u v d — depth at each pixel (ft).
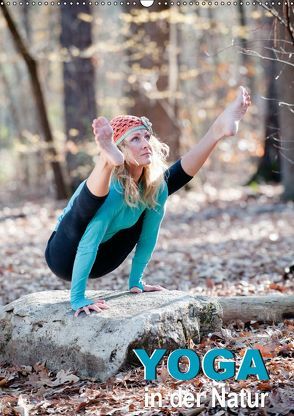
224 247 37.27
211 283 27.53
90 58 67.51
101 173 15.98
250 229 43.68
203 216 50.65
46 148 63.72
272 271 29.76
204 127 92.22
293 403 14.46
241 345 18.10
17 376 17.76
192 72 67.15
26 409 15.35
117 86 104.06
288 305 20.17
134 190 16.80
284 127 48.16
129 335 16.55
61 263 18.07
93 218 16.87
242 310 20.03
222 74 77.61
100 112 72.18
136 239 18.34
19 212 58.03
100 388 16.19
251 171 97.60
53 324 17.74
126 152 16.74
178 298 18.26
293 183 54.19
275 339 18.34
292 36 20.72
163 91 62.75
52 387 16.80
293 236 39.42
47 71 108.58
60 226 17.76
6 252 38.34
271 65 64.03
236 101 17.16
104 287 28.91
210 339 18.43
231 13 72.13
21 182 116.37
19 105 125.39
